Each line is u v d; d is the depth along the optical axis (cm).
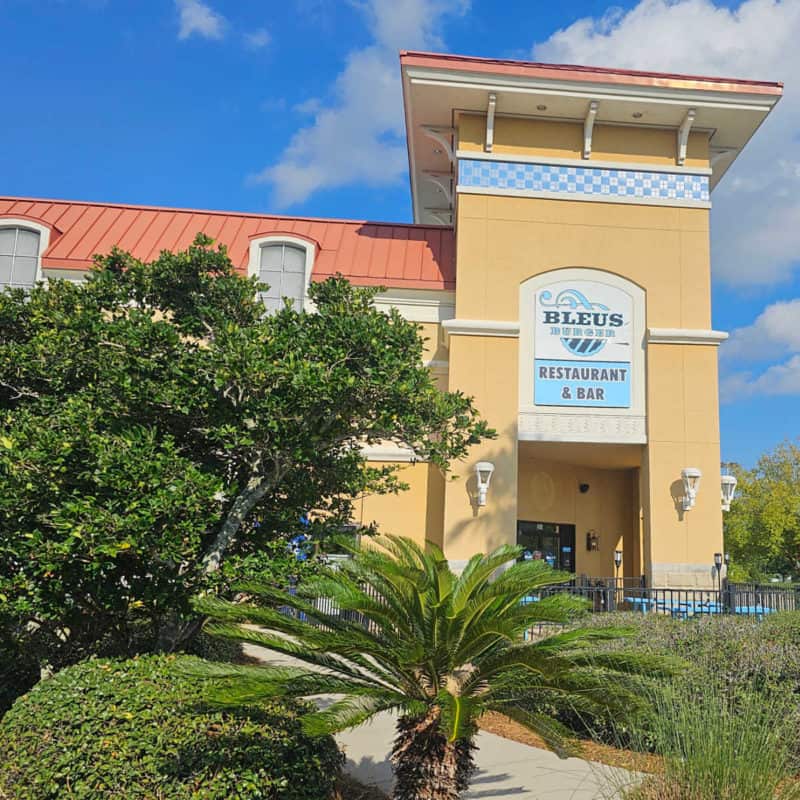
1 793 554
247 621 645
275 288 1897
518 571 702
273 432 802
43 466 671
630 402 1847
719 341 1848
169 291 1003
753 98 1859
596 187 1922
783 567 4594
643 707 561
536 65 1848
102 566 704
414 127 2033
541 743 870
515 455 1788
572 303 1880
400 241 2039
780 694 745
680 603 1573
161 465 698
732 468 4003
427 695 595
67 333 833
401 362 830
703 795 471
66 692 596
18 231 1914
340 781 724
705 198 1923
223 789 551
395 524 1811
